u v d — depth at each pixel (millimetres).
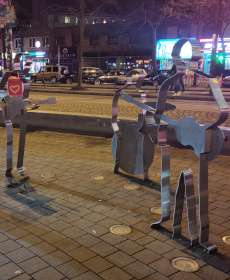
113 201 5156
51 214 4797
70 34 63812
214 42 25922
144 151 5797
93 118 9523
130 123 5980
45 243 4090
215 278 3449
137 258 3768
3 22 8328
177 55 4176
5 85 6043
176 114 13078
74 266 3654
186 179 3967
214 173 6242
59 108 14969
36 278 3475
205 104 18391
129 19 59750
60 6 64500
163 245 3998
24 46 66312
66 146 8438
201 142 3869
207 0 33625
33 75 48188
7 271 3582
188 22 47938
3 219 4699
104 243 4059
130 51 59656
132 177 6102
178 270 3564
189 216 3994
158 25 46938
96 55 63000
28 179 6094
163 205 4340
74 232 4312
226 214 4723
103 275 3510
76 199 5250
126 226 4430
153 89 28828
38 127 10477
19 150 6230
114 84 42062
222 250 3898
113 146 6305
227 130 7238
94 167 6684
